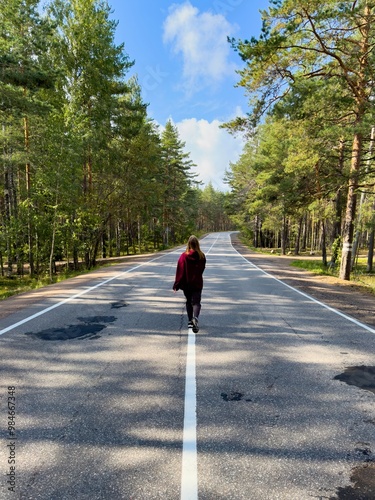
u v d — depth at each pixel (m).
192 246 5.51
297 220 41.31
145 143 26.17
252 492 2.10
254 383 3.69
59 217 21.05
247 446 2.57
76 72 20.55
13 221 20.31
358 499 2.05
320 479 2.22
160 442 2.60
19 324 6.03
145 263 19.81
